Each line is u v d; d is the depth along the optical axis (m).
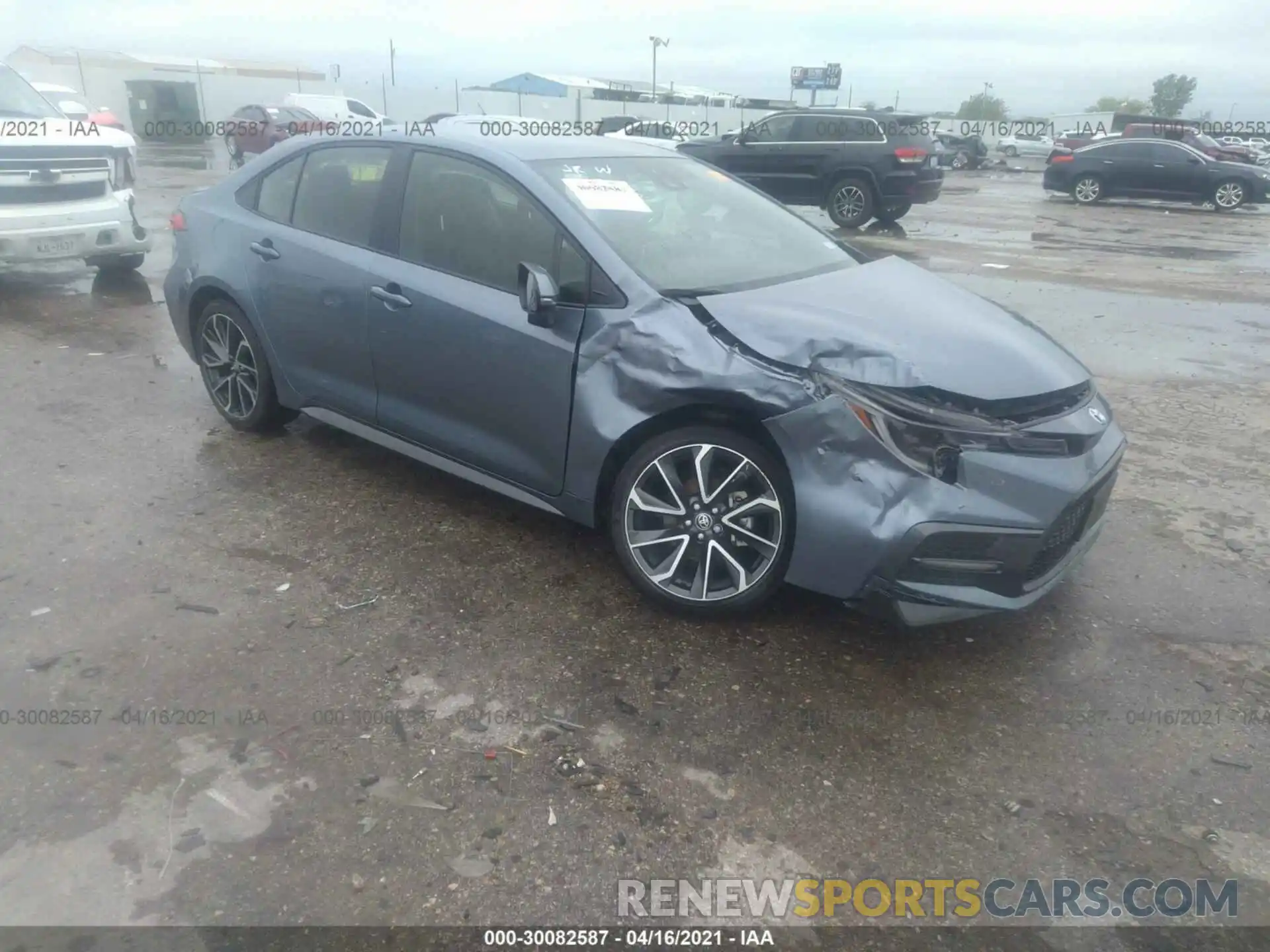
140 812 2.62
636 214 3.95
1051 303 9.58
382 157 4.34
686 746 2.95
